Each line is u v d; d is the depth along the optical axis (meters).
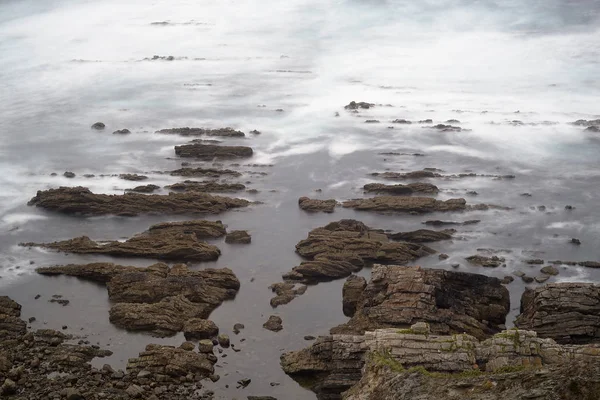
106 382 39.28
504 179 65.81
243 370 41.03
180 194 60.28
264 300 47.94
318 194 62.94
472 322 43.03
